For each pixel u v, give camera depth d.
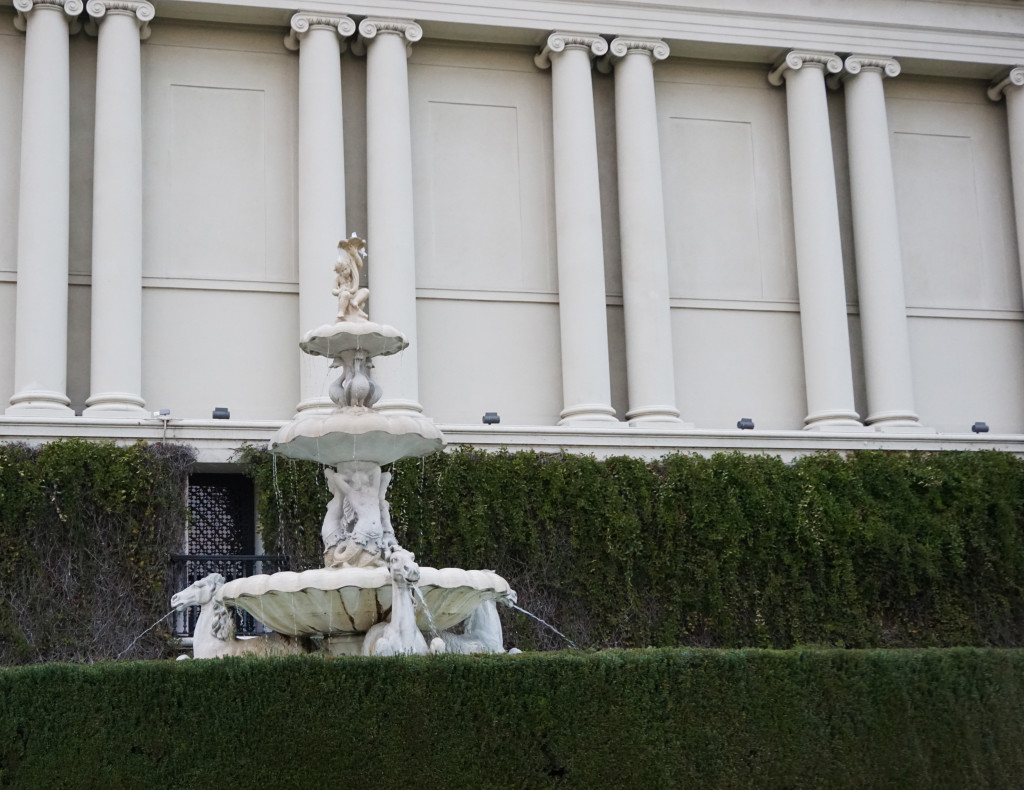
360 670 12.25
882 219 26.12
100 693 11.84
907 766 13.47
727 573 21.47
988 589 22.75
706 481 21.73
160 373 23.50
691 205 26.39
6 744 11.62
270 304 24.22
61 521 19.47
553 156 25.73
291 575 14.37
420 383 24.61
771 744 13.05
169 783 11.69
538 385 25.12
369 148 24.39
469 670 12.45
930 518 22.61
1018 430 27.02
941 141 27.62
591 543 21.20
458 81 25.81
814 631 21.59
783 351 26.28
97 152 23.12
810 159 26.09
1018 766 13.94
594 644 20.77
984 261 27.42
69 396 23.05
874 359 25.72
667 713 12.84
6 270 23.16
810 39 26.42
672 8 25.88
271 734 11.93
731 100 26.97
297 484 20.47
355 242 15.55
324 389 23.17
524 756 12.34
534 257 25.53
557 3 25.45
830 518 22.02
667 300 24.97
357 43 24.92
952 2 27.16
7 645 18.83
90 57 24.14
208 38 24.78
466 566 20.61
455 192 25.44
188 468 20.45
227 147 24.55
